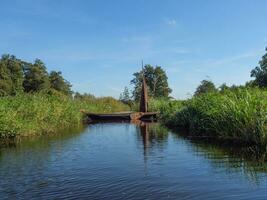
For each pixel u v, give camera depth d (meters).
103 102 64.88
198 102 30.53
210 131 24.89
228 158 17.08
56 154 19.75
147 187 12.71
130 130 33.97
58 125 36.72
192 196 11.61
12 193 12.34
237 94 24.89
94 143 24.30
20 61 70.56
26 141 25.36
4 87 60.41
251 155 17.44
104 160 17.83
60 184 13.37
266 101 20.53
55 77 80.12
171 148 21.11
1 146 22.86
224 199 11.24
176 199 11.38
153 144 23.28
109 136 28.66
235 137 21.50
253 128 19.42
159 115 50.41
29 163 17.27
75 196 11.92
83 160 17.91
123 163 16.98
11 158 18.59
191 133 28.02
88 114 48.97
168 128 35.09
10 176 14.70
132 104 77.25
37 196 11.98
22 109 29.39
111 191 12.38
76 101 51.00
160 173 14.69
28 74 72.06
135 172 15.01
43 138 27.22
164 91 96.44
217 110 23.70
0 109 25.61
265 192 11.74
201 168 15.33
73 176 14.54
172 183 13.12
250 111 20.11
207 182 13.09
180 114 34.69
